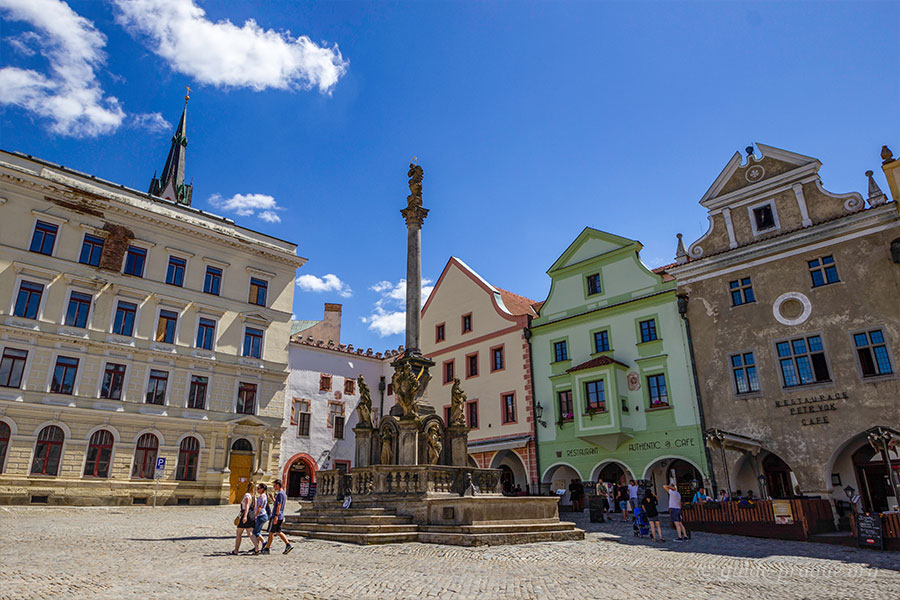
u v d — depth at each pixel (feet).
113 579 31.30
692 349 95.30
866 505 78.69
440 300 140.56
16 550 42.45
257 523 43.27
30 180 104.12
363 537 48.42
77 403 102.12
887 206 80.07
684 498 96.68
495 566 38.29
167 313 116.16
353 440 144.36
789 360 85.25
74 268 106.93
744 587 33.01
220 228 126.11
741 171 96.27
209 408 115.85
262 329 128.16
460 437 64.80
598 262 112.88
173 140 270.67
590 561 42.22
